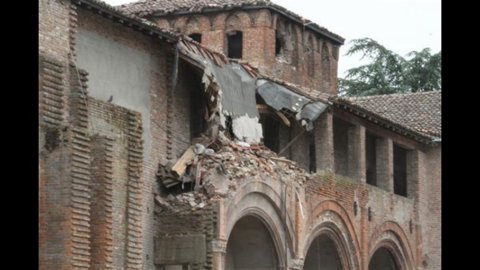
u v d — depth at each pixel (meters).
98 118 31.02
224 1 49.88
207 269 33.88
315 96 41.19
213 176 34.75
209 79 35.94
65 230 27.09
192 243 33.97
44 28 28.58
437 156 53.97
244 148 37.12
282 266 38.50
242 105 38.00
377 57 80.00
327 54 54.31
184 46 35.97
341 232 44.31
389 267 51.22
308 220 40.88
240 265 38.97
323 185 42.34
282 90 39.88
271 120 42.47
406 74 79.12
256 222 37.72
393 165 52.94
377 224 47.91
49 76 28.09
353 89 79.31
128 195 32.19
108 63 32.75
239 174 35.38
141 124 32.91
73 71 29.66
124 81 33.56
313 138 45.34
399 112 57.62
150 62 35.19
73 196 27.39
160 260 34.19
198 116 37.59
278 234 38.31
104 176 29.80
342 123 46.84
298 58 51.44
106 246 29.55
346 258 45.03
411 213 52.16
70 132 27.56
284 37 50.62
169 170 35.06
